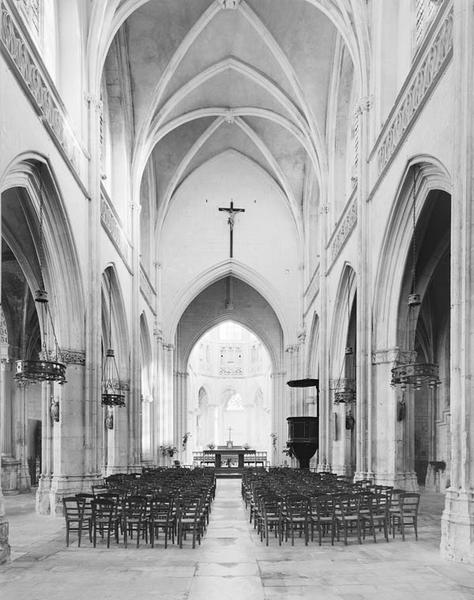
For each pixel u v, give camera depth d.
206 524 14.91
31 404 29.19
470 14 10.40
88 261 18.52
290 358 37.22
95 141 18.92
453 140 10.56
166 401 36.78
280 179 36.12
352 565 9.60
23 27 12.55
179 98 28.12
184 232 37.50
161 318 36.81
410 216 15.62
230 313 42.97
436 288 23.09
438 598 7.68
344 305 24.44
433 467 24.81
